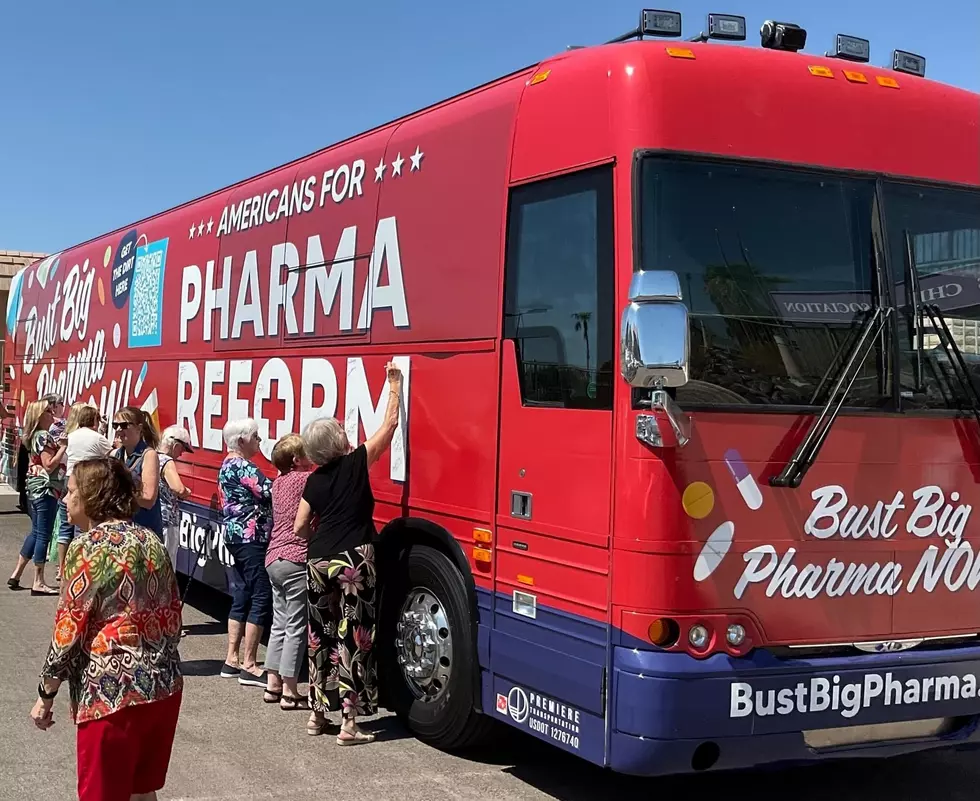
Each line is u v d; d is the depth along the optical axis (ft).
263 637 28.40
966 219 16.17
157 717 12.14
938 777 18.30
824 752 14.53
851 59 17.02
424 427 18.70
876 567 14.88
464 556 17.47
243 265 26.45
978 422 15.69
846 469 14.70
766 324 14.48
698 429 13.88
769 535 14.17
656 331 12.75
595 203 14.83
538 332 15.83
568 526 14.99
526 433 15.97
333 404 21.88
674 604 13.64
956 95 16.53
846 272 15.14
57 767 17.51
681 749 13.65
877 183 15.51
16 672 23.48
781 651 14.25
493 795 16.76
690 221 14.35
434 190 18.80
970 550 15.56
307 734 19.81
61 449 32.63
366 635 19.25
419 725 19.02
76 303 41.70
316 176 23.13
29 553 33.06
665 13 15.94
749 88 14.96
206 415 28.30
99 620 12.01
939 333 15.57
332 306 22.06
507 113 16.99
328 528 19.30
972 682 15.25
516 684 16.15
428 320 18.70
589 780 17.71
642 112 14.42
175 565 30.55
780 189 14.92
